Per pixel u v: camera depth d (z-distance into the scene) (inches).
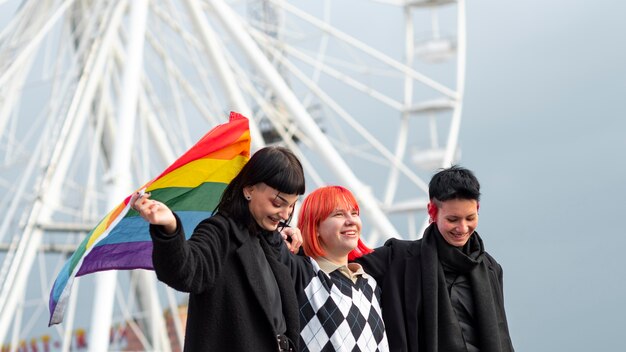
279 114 1341.0
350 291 327.3
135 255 301.9
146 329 1606.8
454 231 348.2
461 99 1635.1
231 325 273.1
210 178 305.6
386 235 1228.5
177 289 260.1
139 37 1061.8
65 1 1181.7
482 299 354.0
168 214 251.3
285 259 313.3
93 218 1375.5
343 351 315.3
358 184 1234.0
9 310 1030.4
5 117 1269.7
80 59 1168.2
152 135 1397.6
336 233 330.3
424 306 347.6
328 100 1446.9
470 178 345.7
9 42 1256.2
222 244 277.6
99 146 1364.4
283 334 281.7
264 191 285.0
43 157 1206.9
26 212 1039.6
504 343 362.0
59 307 281.4
